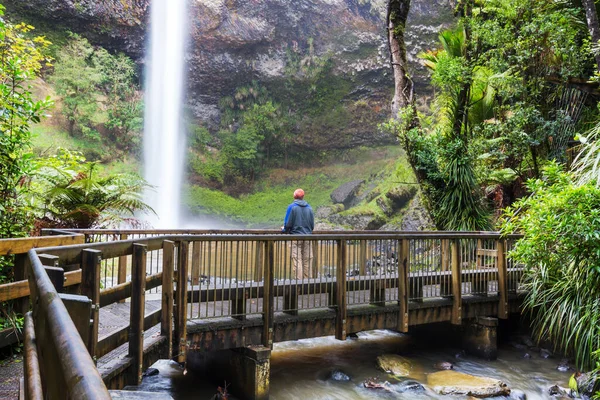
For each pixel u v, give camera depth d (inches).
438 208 497.0
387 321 265.7
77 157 362.6
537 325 301.6
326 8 1339.8
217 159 1412.4
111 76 1242.6
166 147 1341.0
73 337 34.4
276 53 1395.2
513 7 446.3
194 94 1408.7
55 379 36.8
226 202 1381.6
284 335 228.7
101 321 211.3
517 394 234.8
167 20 1304.1
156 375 242.5
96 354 136.8
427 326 336.8
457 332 316.5
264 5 1317.7
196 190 1368.1
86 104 1178.6
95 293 132.8
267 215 1369.3
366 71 1387.8
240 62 1378.0
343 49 1380.4
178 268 189.6
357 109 1433.3
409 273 274.8
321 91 1438.2
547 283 298.8
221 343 206.5
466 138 504.4
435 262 341.1
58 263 125.1
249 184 1448.1
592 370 236.7
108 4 1192.8
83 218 356.5
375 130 1432.1
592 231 221.1
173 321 197.6
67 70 1140.5
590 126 435.5
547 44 432.8
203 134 1405.0
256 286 223.1
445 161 490.6
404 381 246.5
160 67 1322.6
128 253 157.8
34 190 320.5
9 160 254.4
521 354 309.4
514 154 465.7
